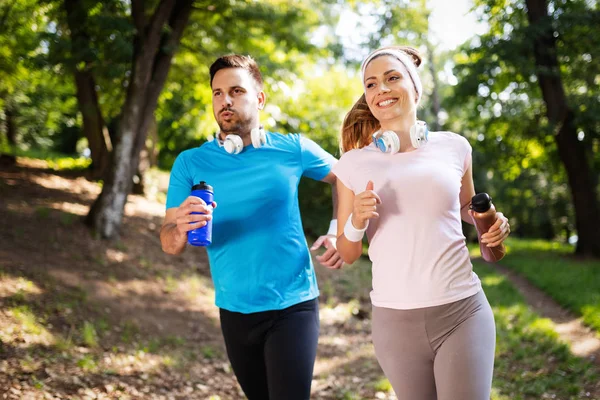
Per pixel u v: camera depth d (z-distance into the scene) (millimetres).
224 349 7172
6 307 6402
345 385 5871
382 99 2676
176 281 9797
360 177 2682
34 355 5492
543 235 38531
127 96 10883
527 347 6992
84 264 9156
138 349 6430
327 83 19141
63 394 4871
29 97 17500
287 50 13000
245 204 3162
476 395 2391
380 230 2600
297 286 3199
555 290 11414
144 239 11578
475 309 2506
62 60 9836
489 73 18125
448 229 2539
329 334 8281
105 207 10695
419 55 2867
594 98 17391
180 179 3328
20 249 8812
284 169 3242
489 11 19344
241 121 3258
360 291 11688
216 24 12344
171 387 5547
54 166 17656
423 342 2512
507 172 22672
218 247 3201
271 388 3045
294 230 3246
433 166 2574
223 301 3238
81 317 6879
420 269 2504
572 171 18312
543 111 19656
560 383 5691
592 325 8109
